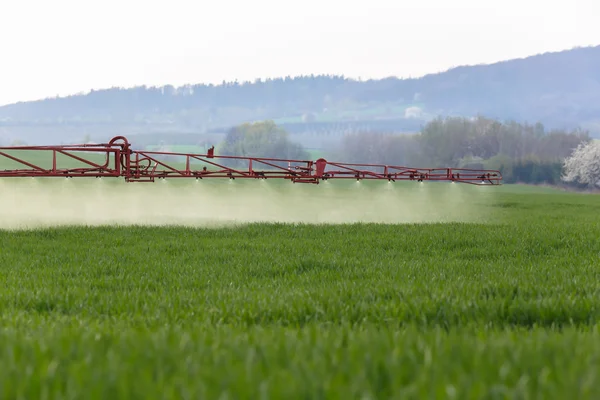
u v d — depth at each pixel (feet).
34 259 75.82
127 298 46.37
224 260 75.61
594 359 19.42
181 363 19.01
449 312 37.99
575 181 633.61
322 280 59.16
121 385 15.90
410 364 18.93
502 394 15.43
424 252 85.46
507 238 96.27
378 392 16.21
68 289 50.44
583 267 65.62
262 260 74.33
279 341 23.47
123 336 25.63
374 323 35.55
